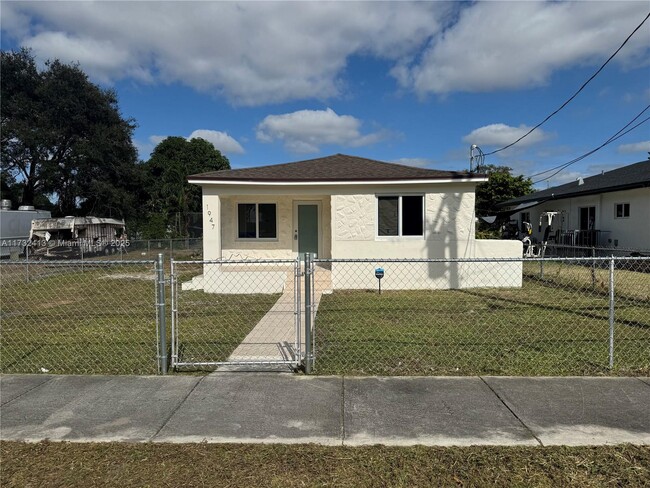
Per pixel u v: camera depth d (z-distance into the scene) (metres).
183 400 4.16
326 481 2.90
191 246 24.28
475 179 11.18
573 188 21.88
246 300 10.03
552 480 2.89
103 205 32.91
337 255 11.61
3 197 30.34
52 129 30.42
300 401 4.11
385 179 11.30
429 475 2.95
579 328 6.85
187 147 41.75
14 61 30.12
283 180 11.40
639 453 3.17
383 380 4.61
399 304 9.14
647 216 15.98
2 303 9.96
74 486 2.87
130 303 9.81
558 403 4.02
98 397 4.24
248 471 3.02
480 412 3.85
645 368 4.92
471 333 6.57
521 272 11.52
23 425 3.68
